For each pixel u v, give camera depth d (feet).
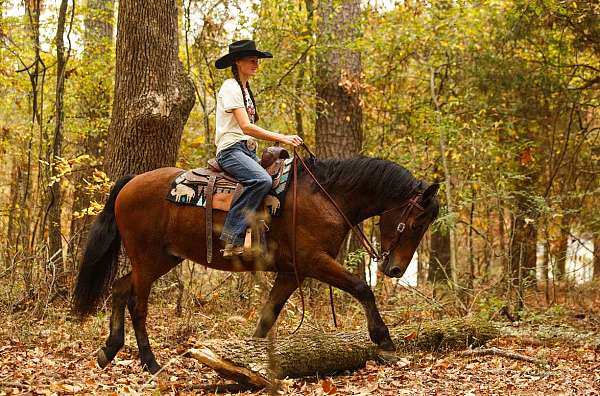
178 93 31.86
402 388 19.81
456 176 41.45
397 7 44.29
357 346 21.93
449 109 42.22
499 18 43.24
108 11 47.52
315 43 41.55
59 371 21.27
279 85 41.55
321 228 21.52
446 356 24.02
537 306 39.60
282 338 21.27
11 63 45.80
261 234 21.26
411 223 22.06
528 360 23.15
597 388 20.20
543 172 46.47
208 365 19.43
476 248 52.39
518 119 44.29
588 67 42.42
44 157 42.45
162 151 31.96
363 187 21.95
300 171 22.18
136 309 22.58
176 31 32.27
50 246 35.01
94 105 48.70
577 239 40.88
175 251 22.71
